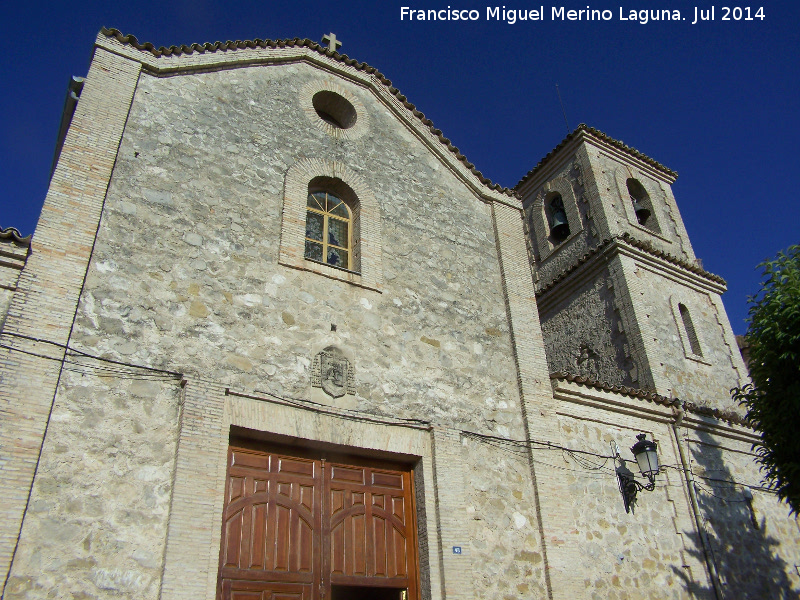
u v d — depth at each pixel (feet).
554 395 40.29
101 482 25.21
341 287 35.91
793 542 47.60
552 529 35.06
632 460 41.65
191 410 28.02
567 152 73.67
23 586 22.38
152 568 24.75
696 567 40.24
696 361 58.03
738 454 48.47
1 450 23.58
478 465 35.19
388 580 31.27
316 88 43.27
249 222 34.71
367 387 33.83
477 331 40.11
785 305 37.58
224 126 37.09
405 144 45.21
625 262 60.03
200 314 30.58
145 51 36.50
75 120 31.96
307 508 30.60
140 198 31.83
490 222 45.93
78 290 27.81
